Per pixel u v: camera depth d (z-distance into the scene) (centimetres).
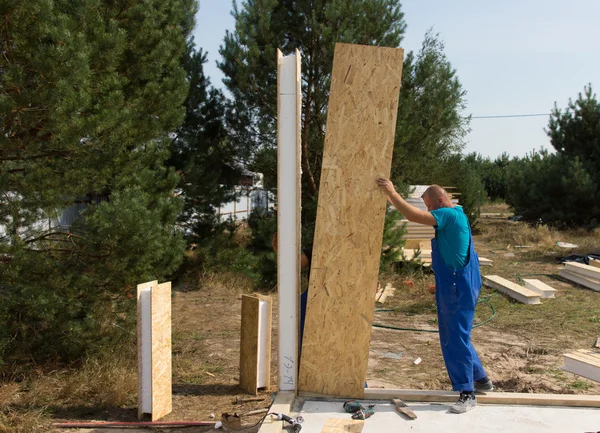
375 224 446
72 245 634
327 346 458
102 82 621
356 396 457
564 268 1299
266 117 1169
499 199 4072
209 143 1183
